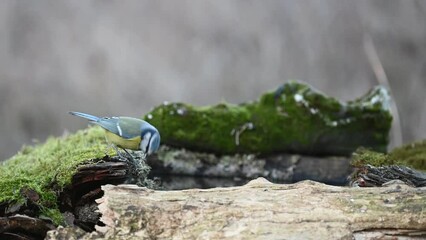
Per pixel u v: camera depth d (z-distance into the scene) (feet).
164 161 19.06
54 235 11.72
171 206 11.86
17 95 51.93
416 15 50.85
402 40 50.90
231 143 19.29
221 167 19.29
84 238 11.67
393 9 51.01
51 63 52.60
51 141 19.80
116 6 53.01
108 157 14.34
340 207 12.03
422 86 50.26
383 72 45.47
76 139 18.81
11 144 51.11
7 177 14.28
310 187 12.42
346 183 17.61
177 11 52.70
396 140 41.37
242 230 11.68
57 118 51.80
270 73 51.72
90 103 51.88
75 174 13.57
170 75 52.08
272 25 52.03
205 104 51.75
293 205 12.05
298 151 19.57
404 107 49.88
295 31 51.72
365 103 19.75
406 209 11.99
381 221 11.87
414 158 18.85
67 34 52.80
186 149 19.31
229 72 51.98
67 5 53.21
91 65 52.44
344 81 51.31
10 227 12.70
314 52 51.62
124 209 11.73
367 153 16.61
